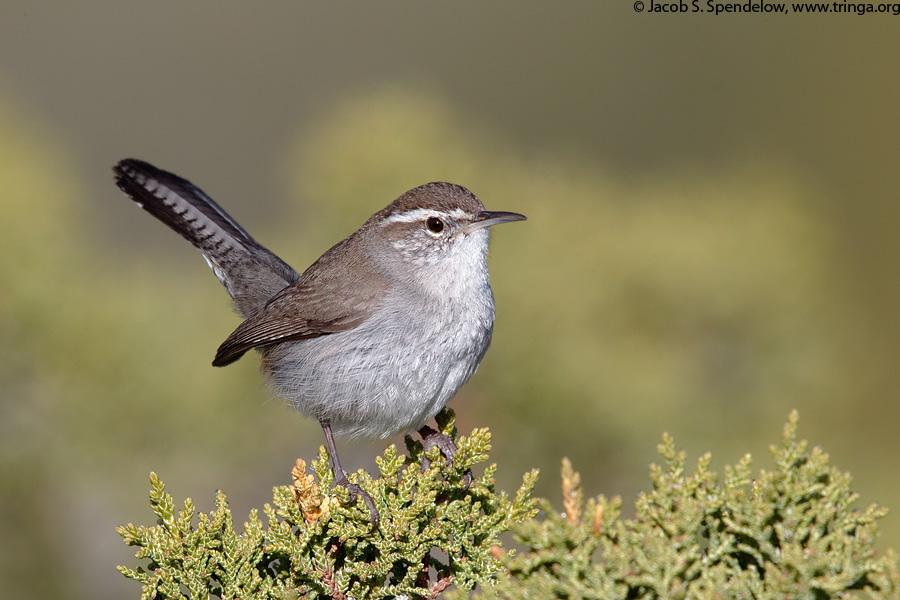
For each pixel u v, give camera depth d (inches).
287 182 513.7
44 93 1052.5
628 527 228.4
